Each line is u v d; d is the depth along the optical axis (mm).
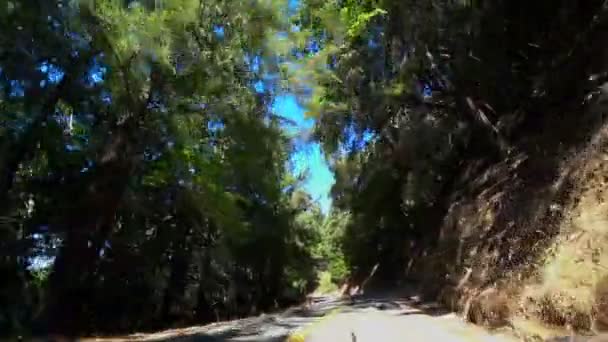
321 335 13500
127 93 16594
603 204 9922
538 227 12125
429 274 23359
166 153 19547
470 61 19172
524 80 18406
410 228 34500
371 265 52000
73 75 15938
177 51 16500
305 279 58062
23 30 14711
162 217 23141
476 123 21484
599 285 8328
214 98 18734
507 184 16297
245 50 19109
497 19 17484
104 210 18016
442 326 12938
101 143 17281
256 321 23703
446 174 25406
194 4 16297
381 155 28844
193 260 27953
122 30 15250
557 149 14203
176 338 17375
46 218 17609
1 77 15047
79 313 19297
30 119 16016
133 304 23547
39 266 18516
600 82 14047
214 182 22672
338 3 23609
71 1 14773
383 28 21516
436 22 19188
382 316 16906
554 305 9141
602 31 14836
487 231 15805
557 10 16500
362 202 36781
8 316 16656
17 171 17125
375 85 23516
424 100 23234
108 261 21656
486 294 12492
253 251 37344
